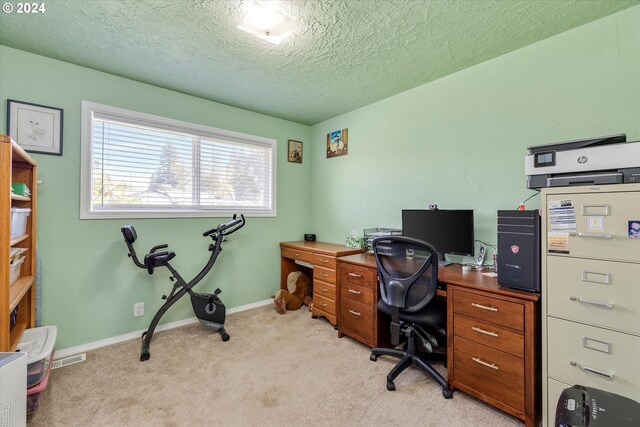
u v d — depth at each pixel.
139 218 2.59
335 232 3.55
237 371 2.03
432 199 2.57
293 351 2.32
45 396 1.73
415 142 2.70
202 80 2.54
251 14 1.67
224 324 2.85
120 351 2.30
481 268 2.14
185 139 2.88
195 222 2.92
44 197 2.16
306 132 3.88
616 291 1.26
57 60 2.20
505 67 2.10
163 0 1.55
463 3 1.58
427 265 1.79
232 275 3.21
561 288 1.40
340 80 2.54
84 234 2.32
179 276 2.54
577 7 1.61
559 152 1.42
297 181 3.79
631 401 1.01
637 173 1.23
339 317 2.60
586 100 1.77
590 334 1.32
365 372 2.03
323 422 1.55
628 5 1.60
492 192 2.18
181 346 2.39
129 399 1.72
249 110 3.30
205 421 1.55
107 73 2.41
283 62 2.22
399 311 1.91
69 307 2.27
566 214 1.39
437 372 1.89
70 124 2.25
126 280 2.53
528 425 1.48
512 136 2.07
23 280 1.84
